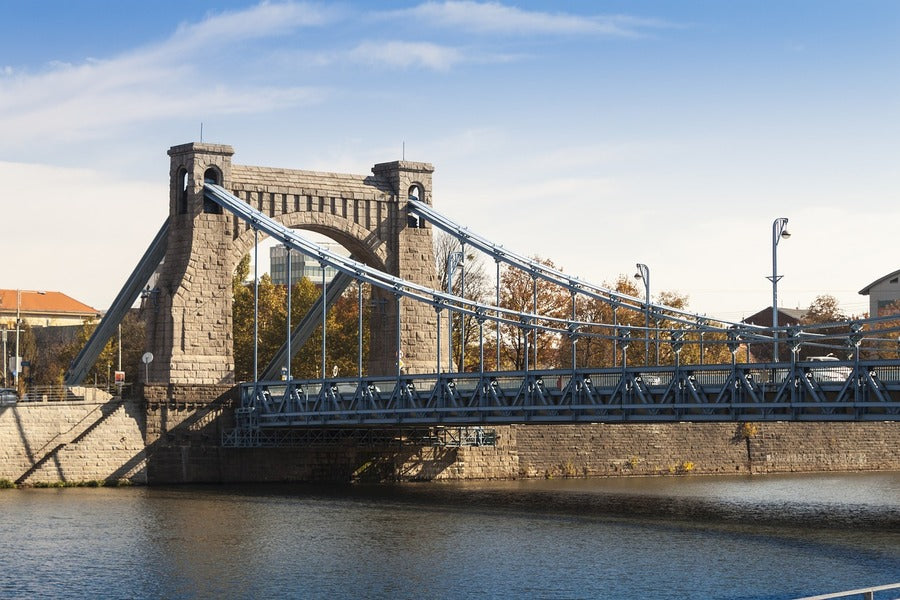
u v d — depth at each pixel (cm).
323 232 12481
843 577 6788
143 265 11925
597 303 14700
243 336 15488
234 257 11762
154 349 11662
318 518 8906
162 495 10188
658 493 10900
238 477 11350
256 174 11988
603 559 7344
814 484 12075
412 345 12512
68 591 6481
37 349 18975
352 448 11738
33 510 9100
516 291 14450
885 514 9394
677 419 8450
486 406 9462
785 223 9350
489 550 7631
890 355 16938
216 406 11344
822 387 7894
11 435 10444
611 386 8819
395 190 12612
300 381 10775
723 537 8119
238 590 6519
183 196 11800
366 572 6962
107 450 10844
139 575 6850
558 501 10131
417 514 9175
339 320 15412
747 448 13488
